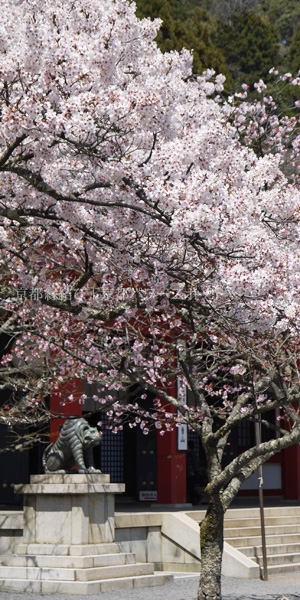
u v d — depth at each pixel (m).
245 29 54.25
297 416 10.77
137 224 8.91
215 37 54.91
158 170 8.20
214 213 8.06
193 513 17.55
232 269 9.02
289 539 18.58
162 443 20.81
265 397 14.30
